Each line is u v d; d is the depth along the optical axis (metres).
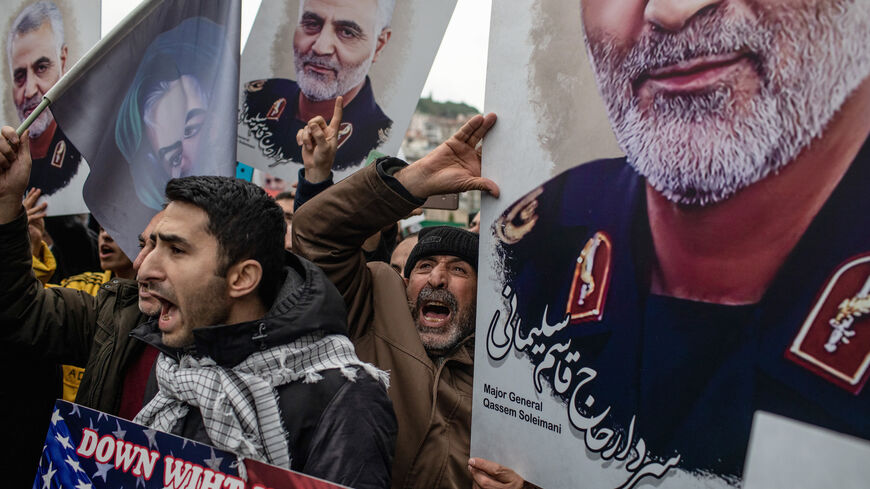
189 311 1.30
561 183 1.37
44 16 2.59
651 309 1.18
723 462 1.06
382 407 1.29
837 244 0.94
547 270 1.38
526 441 1.40
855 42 0.93
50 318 1.86
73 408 1.38
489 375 1.50
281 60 2.38
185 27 2.04
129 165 1.97
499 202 1.50
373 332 2.00
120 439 1.31
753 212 1.04
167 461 1.25
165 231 1.30
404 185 1.72
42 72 2.59
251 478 1.17
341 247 1.86
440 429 1.85
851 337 0.92
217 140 2.01
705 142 1.11
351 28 2.31
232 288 1.32
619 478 1.22
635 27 1.23
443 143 1.67
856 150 0.93
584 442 1.28
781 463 0.96
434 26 2.24
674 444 1.13
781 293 1.00
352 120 2.31
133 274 2.44
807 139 0.98
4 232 1.71
